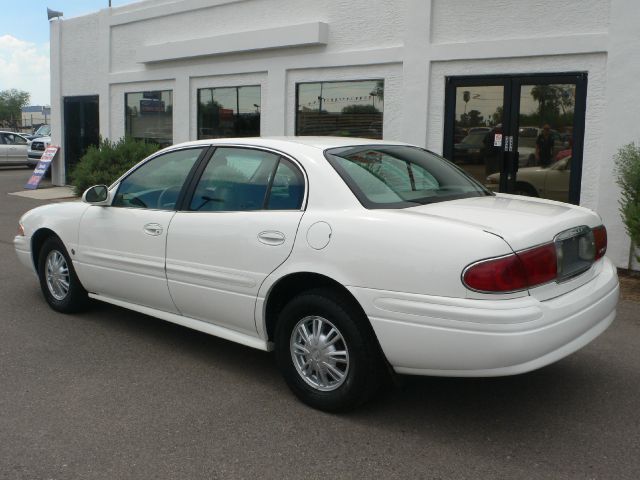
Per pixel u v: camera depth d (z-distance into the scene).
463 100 9.38
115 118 15.65
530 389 4.47
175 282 4.81
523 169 8.93
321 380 4.08
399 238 3.65
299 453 3.57
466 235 3.48
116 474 3.34
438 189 4.48
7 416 3.99
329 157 4.26
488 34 8.95
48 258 6.19
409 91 9.80
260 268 4.23
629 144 7.54
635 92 7.72
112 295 5.55
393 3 9.95
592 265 4.20
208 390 4.43
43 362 4.92
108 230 5.37
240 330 4.52
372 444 3.68
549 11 8.40
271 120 11.93
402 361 3.67
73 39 16.64
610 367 4.89
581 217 4.11
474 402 4.26
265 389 4.45
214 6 12.73
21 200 15.30
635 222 6.89
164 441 3.69
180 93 13.70
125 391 4.39
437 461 3.49
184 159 5.05
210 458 3.51
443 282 3.47
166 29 13.94
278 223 4.17
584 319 3.72
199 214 4.70
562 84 8.45
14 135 25.89
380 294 3.67
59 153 17.67
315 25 10.72
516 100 8.87
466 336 3.41
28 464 3.43
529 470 3.39
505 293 3.41
